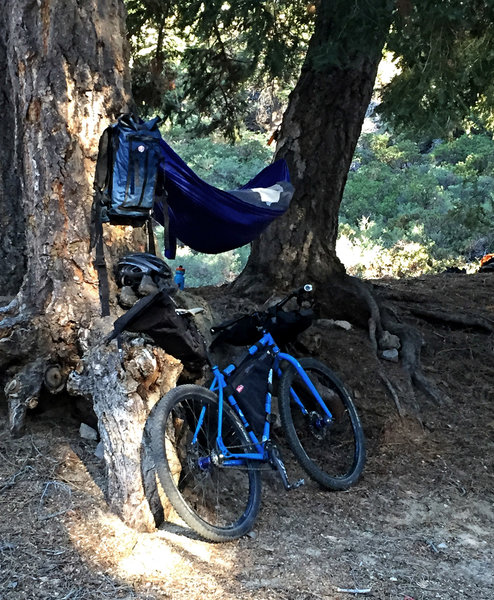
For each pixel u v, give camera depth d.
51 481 3.71
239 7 6.28
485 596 3.37
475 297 7.93
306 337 5.83
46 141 4.01
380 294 7.37
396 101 6.14
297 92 6.62
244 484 4.31
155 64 7.73
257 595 3.12
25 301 4.21
